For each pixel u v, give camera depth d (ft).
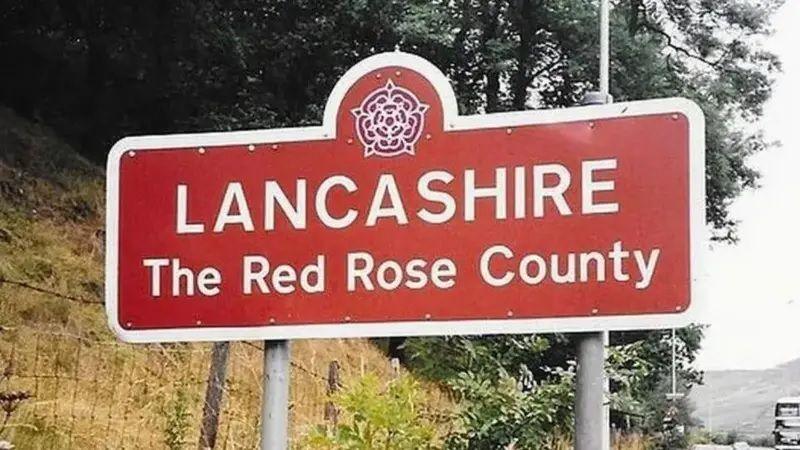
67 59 64.18
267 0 69.97
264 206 11.65
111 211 11.98
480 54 81.51
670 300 10.62
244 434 31.96
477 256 11.10
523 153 11.08
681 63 92.27
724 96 90.79
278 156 11.66
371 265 11.34
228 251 11.69
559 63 85.10
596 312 10.78
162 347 37.78
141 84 65.36
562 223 10.94
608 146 10.90
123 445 30.78
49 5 62.28
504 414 19.42
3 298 39.37
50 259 46.03
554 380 22.33
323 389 40.11
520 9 82.07
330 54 71.31
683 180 10.72
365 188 11.42
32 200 51.16
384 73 11.45
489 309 11.02
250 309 11.59
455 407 21.48
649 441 45.44
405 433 18.69
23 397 27.20
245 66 67.56
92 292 45.32
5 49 64.13
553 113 11.06
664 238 10.70
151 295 11.82
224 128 65.62
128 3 62.18
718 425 346.95
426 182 11.27
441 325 11.11
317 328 11.40
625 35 82.84
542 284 10.94
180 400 30.66
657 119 10.82
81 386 34.19
